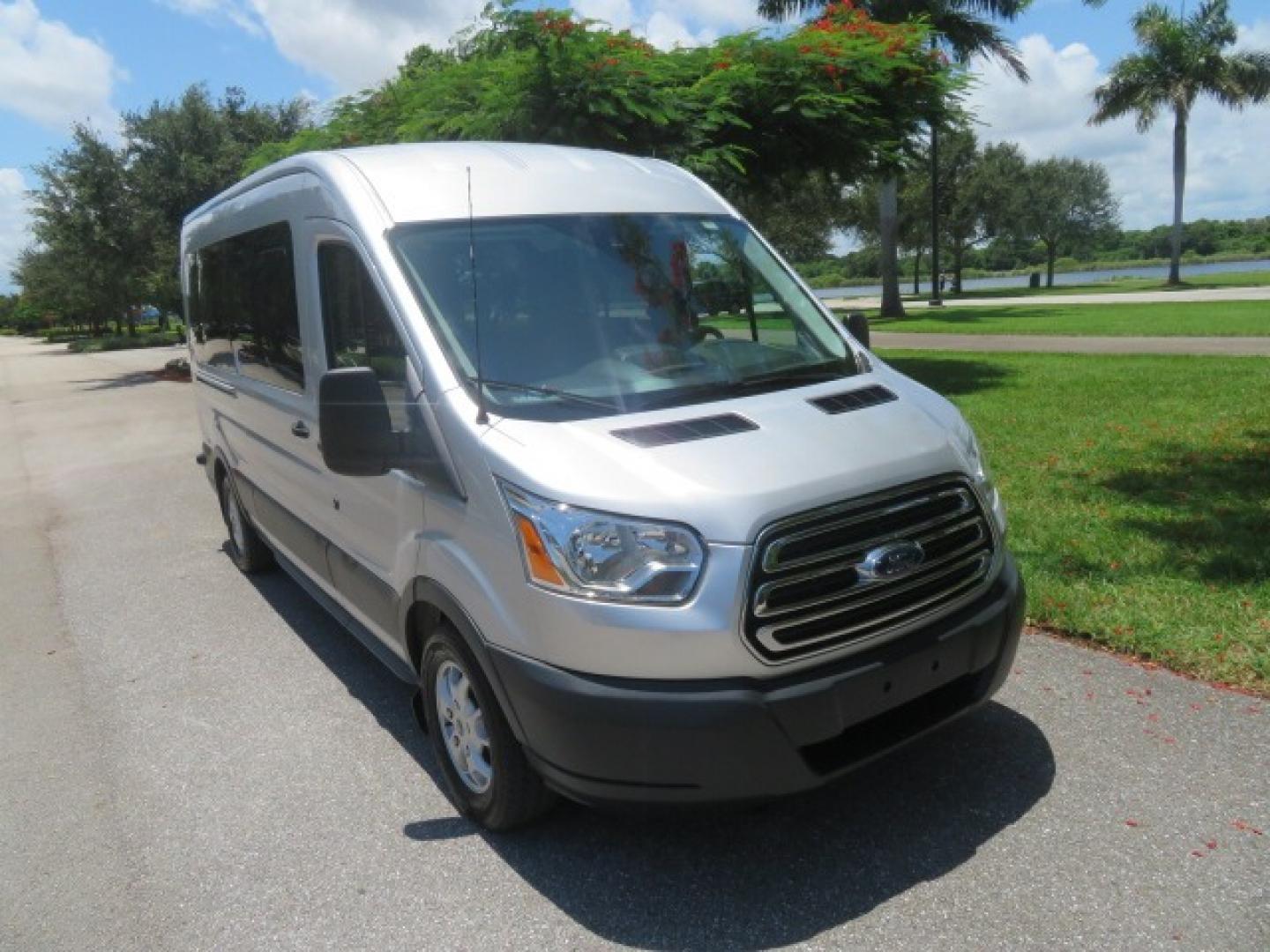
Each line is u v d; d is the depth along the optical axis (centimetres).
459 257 388
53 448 1480
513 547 317
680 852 349
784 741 301
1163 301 2977
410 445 366
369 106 1278
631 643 297
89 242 2628
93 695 533
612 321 392
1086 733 407
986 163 5219
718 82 1090
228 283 609
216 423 687
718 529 296
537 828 371
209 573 746
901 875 328
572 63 980
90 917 342
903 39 1161
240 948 320
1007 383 1298
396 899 337
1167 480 739
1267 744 389
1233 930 293
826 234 5388
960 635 338
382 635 439
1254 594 513
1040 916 304
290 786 419
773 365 402
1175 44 3966
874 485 321
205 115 2577
